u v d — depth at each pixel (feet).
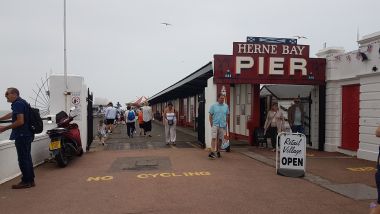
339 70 45.57
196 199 22.22
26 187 25.52
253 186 25.67
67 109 42.93
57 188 25.27
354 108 42.91
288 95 55.16
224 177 28.55
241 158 38.58
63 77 43.01
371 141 38.78
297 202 21.72
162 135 69.67
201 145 48.78
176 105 118.11
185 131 81.46
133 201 21.81
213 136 38.04
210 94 45.62
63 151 33.73
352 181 27.43
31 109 25.77
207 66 48.85
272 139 45.96
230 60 45.91
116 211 19.92
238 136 63.26
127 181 27.17
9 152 28.66
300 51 47.19
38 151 35.14
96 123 74.02
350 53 43.29
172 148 47.16
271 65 46.50
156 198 22.43
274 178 28.35
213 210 20.07
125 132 80.64
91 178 28.43
